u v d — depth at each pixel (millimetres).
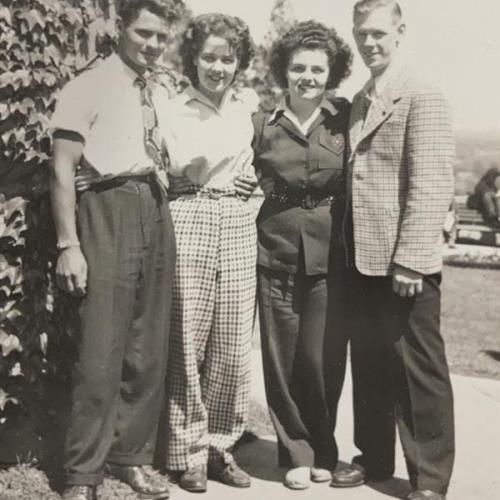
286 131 3863
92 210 3535
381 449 4023
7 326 3871
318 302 3914
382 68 3721
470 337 8117
